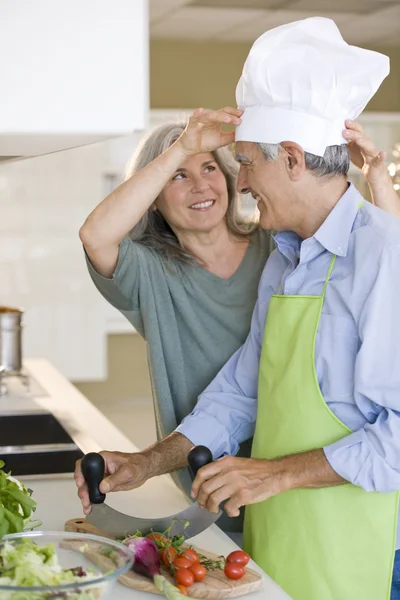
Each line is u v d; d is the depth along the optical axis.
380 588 1.90
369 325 1.78
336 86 1.84
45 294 7.56
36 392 3.84
